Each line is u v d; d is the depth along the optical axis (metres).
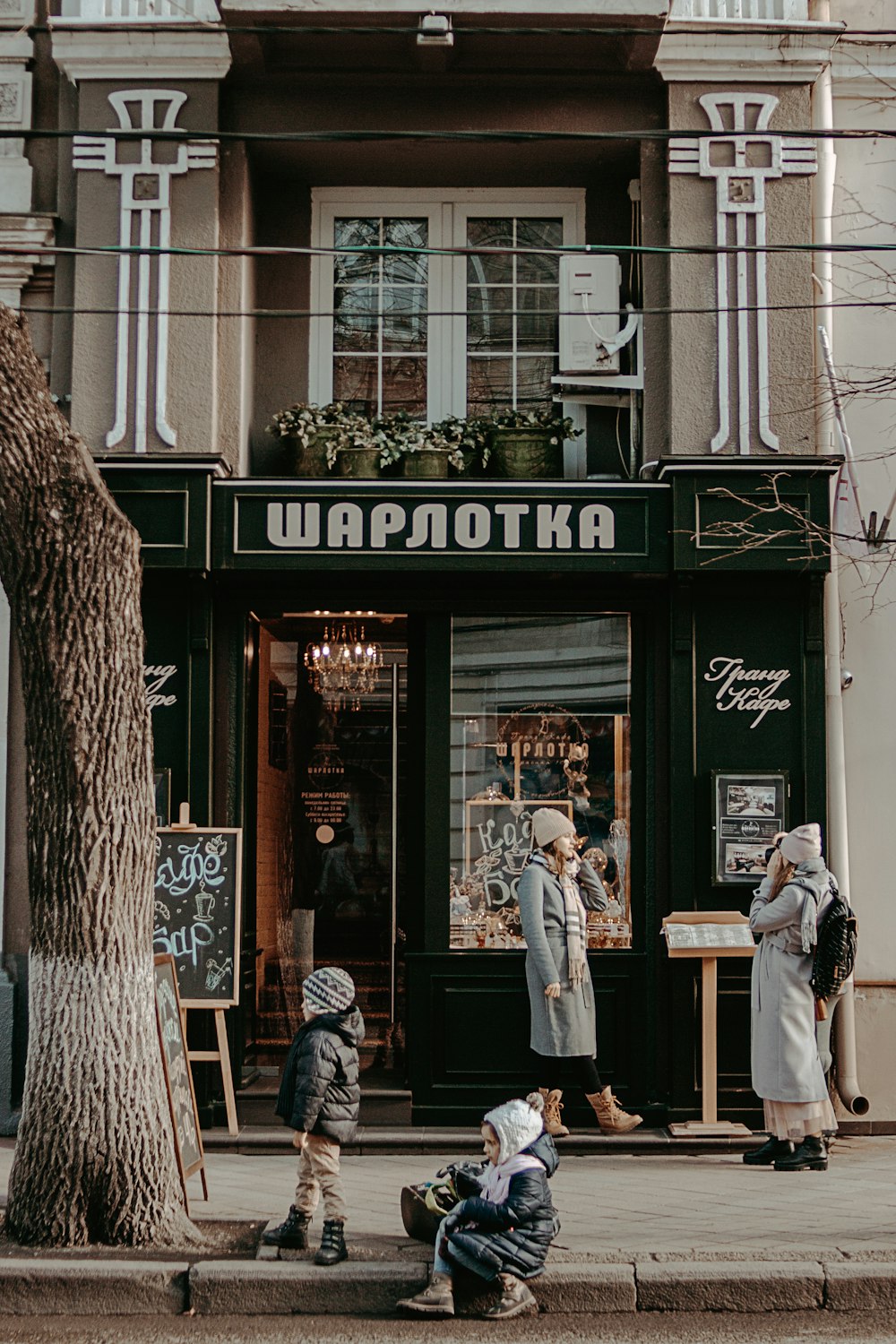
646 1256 6.67
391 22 9.59
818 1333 6.14
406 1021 10.73
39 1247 6.79
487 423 10.39
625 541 9.66
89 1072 6.85
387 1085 9.94
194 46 9.87
